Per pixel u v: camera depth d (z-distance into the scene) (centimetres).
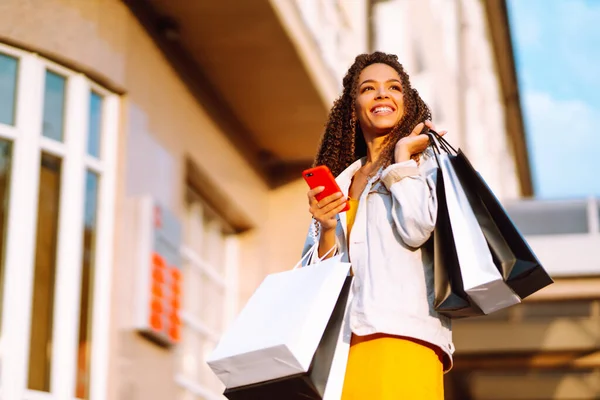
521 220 1359
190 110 1102
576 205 1352
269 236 1315
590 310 1420
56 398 806
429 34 2034
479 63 2677
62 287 828
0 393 768
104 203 894
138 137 950
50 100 855
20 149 823
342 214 388
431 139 374
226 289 1260
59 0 869
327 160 428
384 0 1798
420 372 350
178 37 1038
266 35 1068
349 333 355
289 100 1191
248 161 1277
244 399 350
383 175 365
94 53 892
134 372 884
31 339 802
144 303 891
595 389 1767
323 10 1279
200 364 1146
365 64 420
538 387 1781
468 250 344
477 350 1451
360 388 352
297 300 352
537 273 341
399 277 357
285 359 338
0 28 824
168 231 952
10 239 804
